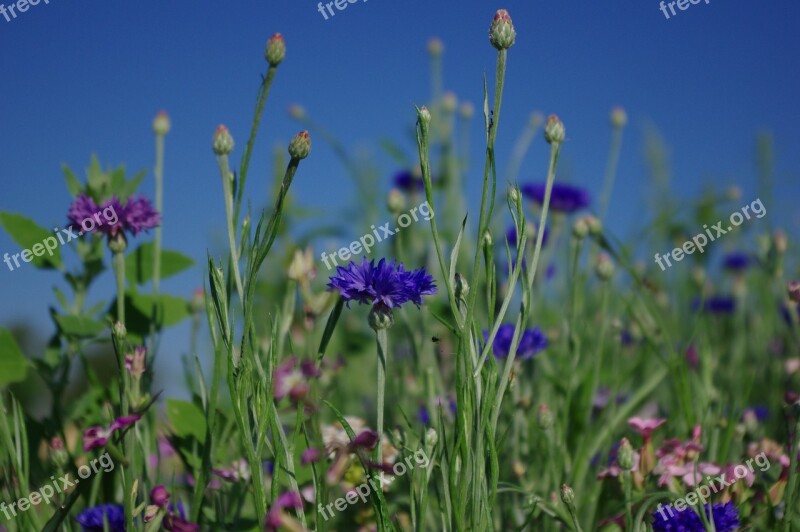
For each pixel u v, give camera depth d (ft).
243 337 1.89
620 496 2.25
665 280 4.19
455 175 3.80
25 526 2.16
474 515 1.83
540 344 2.52
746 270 4.53
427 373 2.51
